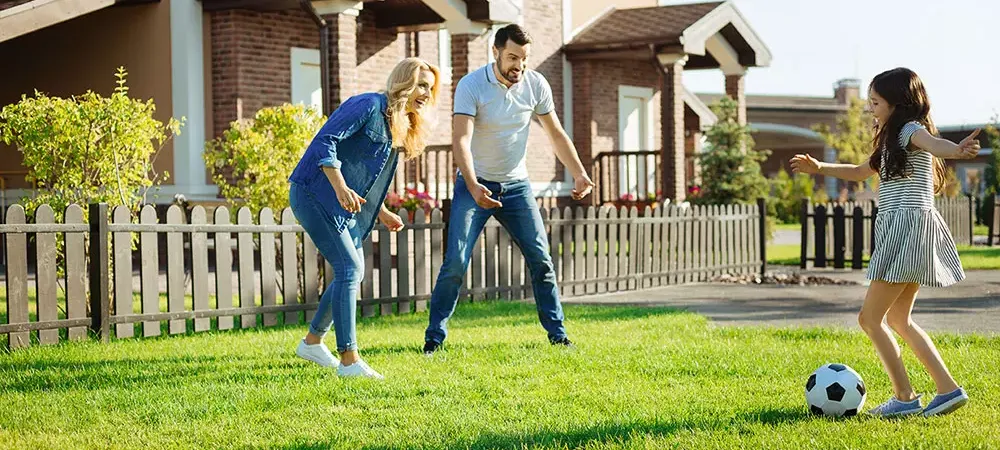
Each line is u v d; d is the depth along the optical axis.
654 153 20.02
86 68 15.81
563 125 21.48
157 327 7.89
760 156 21.53
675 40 19.39
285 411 5.04
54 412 5.05
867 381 5.78
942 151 4.55
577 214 11.62
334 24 14.29
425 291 9.91
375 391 5.49
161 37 15.17
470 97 6.75
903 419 4.79
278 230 8.67
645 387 5.62
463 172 6.64
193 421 4.85
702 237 13.70
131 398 5.34
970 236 22.14
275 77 15.81
